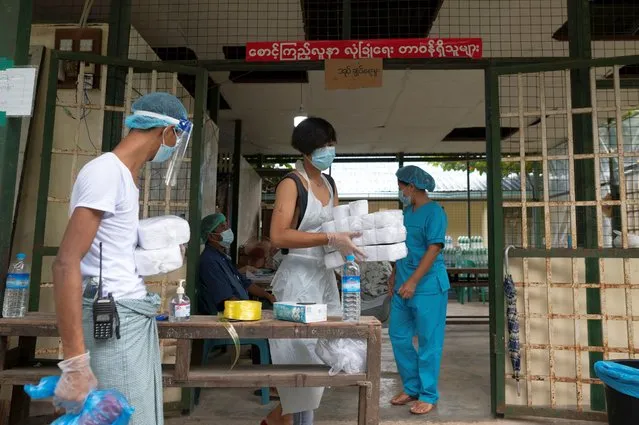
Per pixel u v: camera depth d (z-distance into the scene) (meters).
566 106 3.07
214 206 5.29
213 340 3.30
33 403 2.96
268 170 9.38
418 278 3.15
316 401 2.17
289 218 2.04
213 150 5.20
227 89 5.86
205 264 3.46
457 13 4.20
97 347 1.44
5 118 2.17
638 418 2.08
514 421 3.02
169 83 3.76
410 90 5.87
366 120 7.12
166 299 3.16
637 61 2.94
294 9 4.16
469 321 6.70
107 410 1.31
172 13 4.25
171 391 3.16
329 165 2.15
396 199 11.14
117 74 3.26
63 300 1.30
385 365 4.48
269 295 4.14
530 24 4.35
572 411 2.98
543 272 3.15
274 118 7.08
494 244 3.13
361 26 4.42
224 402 3.32
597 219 2.99
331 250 2.12
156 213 3.48
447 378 4.00
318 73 5.34
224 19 4.33
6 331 1.98
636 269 3.07
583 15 3.24
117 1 3.29
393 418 3.06
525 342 3.12
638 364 2.37
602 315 2.98
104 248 1.47
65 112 3.28
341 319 2.10
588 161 3.19
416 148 8.91
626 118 4.30
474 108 6.55
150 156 1.61
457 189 13.39
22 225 3.19
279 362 2.20
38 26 3.35
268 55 3.34
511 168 7.94
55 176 3.22
